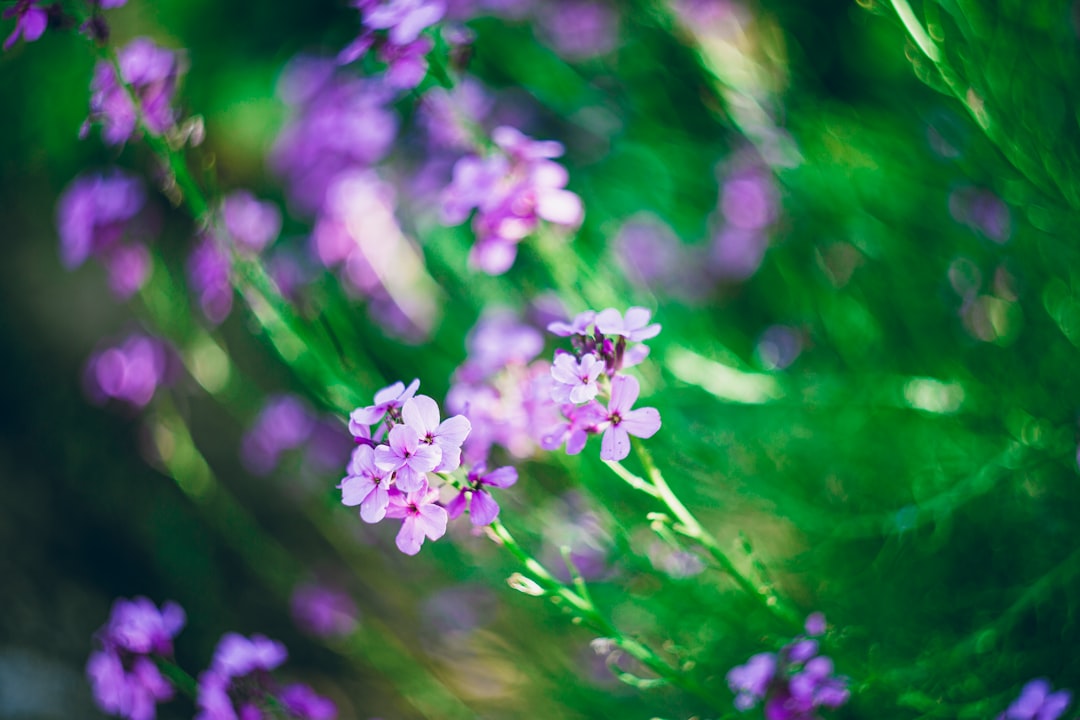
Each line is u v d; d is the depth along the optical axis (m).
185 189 0.65
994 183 0.71
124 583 0.87
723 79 0.77
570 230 0.65
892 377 0.74
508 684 0.79
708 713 0.69
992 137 0.64
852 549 0.73
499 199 0.60
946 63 0.62
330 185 0.81
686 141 0.90
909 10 0.61
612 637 0.54
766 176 0.86
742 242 0.87
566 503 0.78
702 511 0.80
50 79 0.99
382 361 0.87
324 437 0.86
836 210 0.78
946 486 0.70
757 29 0.83
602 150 0.97
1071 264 0.70
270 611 0.86
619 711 0.71
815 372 0.82
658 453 0.74
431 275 0.89
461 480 0.51
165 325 0.78
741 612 0.69
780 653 0.57
